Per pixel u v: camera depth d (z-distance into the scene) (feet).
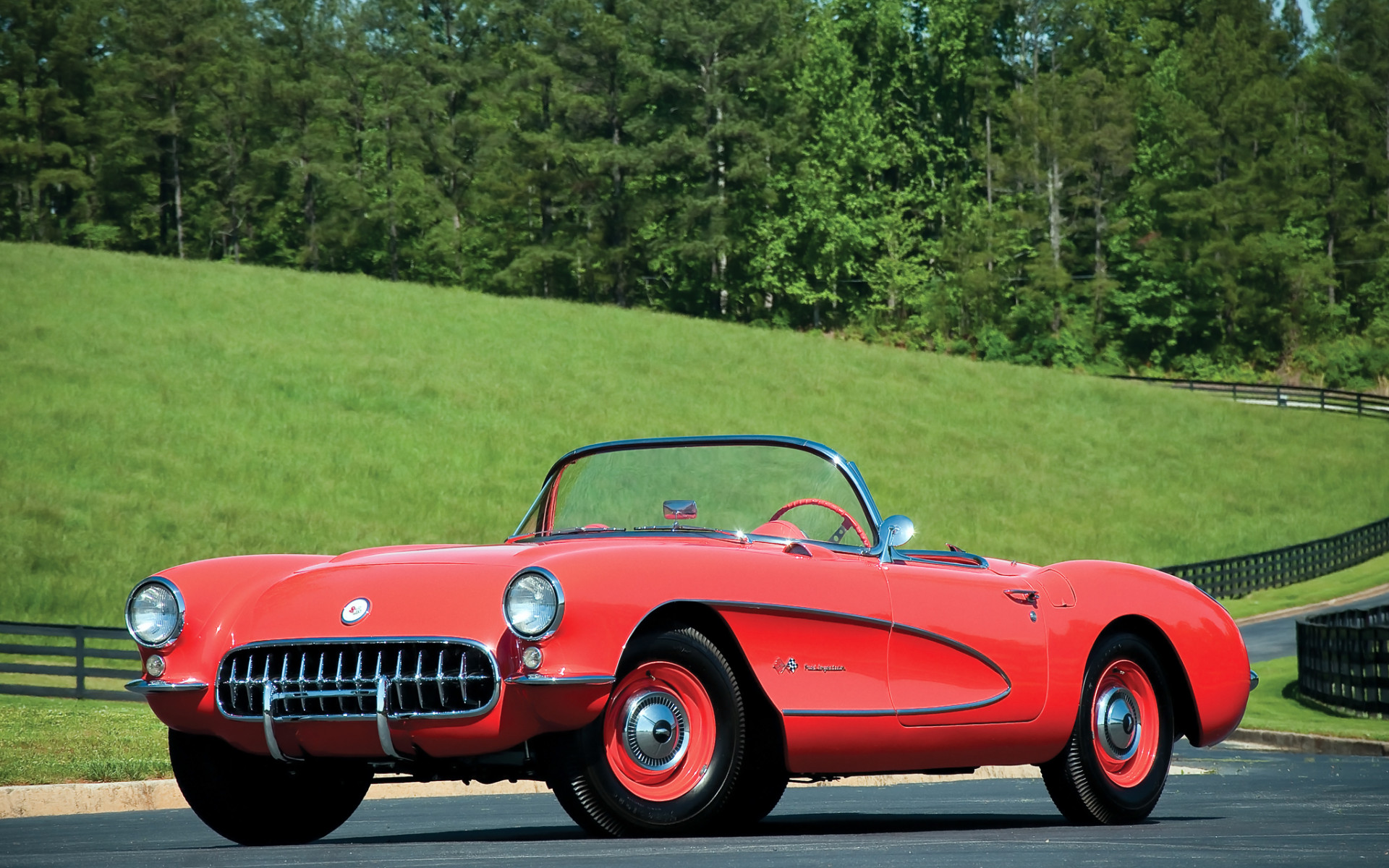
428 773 44.50
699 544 49.03
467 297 559.38
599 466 54.65
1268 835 45.68
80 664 167.84
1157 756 55.57
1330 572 364.17
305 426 378.53
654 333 539.70
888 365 542.16
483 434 393.91
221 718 44.65
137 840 52.95
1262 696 183.32
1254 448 495.41
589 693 40.93
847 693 46.85
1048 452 465.47
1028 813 62.49
